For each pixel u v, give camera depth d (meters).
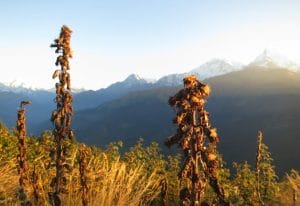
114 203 7.46
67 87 6.71
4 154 11.33
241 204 10.55
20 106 6.37
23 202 5.02
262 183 11.93
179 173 3.41
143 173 10.89
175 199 8.58
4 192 7.60
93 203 7.11
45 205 6.13
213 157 3.38
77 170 7.26
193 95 3.41
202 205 3.40
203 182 3.39
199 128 3.40
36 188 6.20
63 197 6.64
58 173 6.52
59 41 6.83
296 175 11.27
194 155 3.39
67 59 6.79
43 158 10.47
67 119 6.63
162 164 13.11
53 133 6.62
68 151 7.55
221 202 3.41
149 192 8.51
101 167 8.92
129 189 7.83
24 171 6.30
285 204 10.74
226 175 12.81
